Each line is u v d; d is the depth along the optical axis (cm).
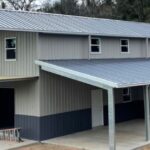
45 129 2231
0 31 2378
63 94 2323
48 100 2245
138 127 2586
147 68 2533
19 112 2303
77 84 2416
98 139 2225
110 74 2155
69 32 2342
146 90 2167
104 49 2711
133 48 3005
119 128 2556
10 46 2334
